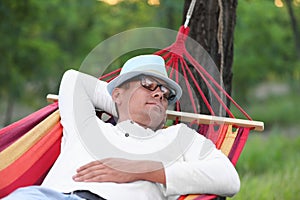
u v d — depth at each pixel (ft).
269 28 82.69
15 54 77.36
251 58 86.48
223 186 26.11
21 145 28.32
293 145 73.77
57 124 28.94
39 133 28.68
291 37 85.15
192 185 26.00
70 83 28.96
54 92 79.30
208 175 26.05
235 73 88.17
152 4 77.66
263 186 47.65
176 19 75.87
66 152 27.20
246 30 82.79
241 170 63.41
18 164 28.14
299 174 50.29
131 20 88.17
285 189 46.09
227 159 26.91
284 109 105.09
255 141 74.28
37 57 78.59
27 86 80.18
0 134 28.71
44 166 28.60
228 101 34.55
